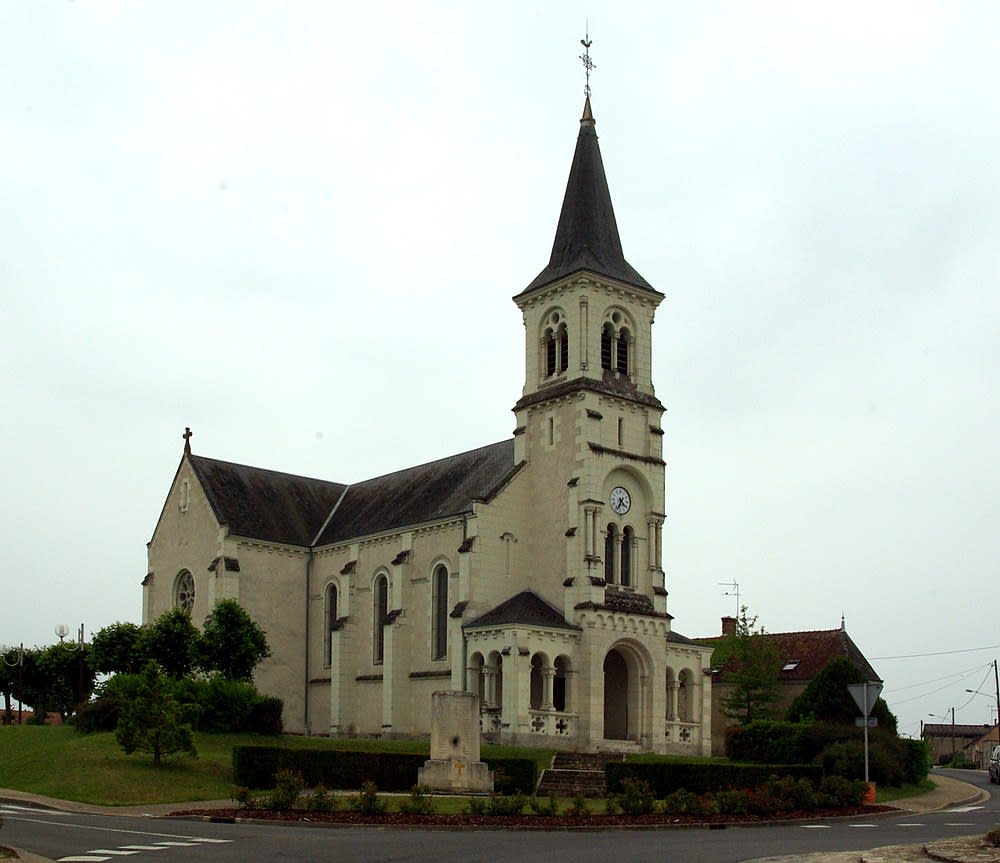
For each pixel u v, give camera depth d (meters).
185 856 25.84
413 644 71.56
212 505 79.50
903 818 41.62
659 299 74.00
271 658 78.12
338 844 28.59
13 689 86.88
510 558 69.12
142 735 49.19
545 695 64.12
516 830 34.03
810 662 86.50
